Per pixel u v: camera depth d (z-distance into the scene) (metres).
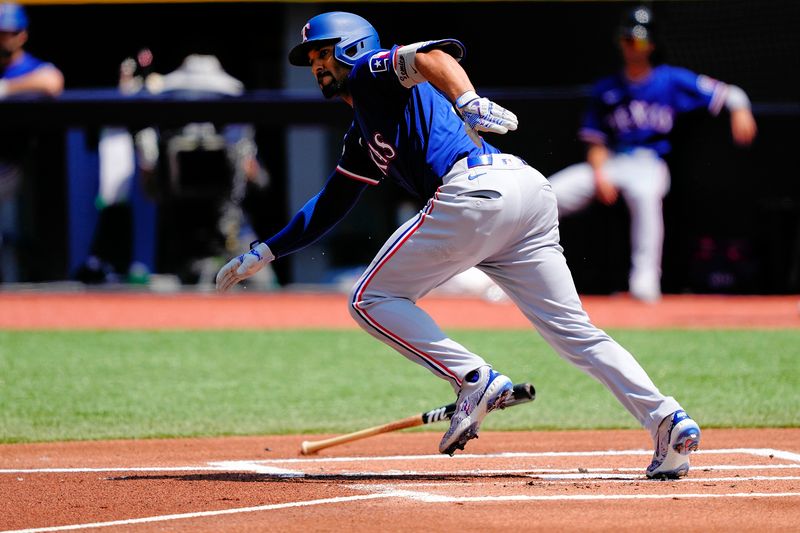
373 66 16.11
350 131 17.67
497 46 52.88
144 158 47.00
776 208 47.19
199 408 25.89
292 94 44.72
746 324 38.75
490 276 17.12
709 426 23.02
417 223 16.28
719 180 47.38
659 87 43.12
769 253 47.56
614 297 47.00
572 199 44.41
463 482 17.08
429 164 16.25
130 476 18.06
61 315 42.44
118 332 38.25
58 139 48.00
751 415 24.17
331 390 28.08
